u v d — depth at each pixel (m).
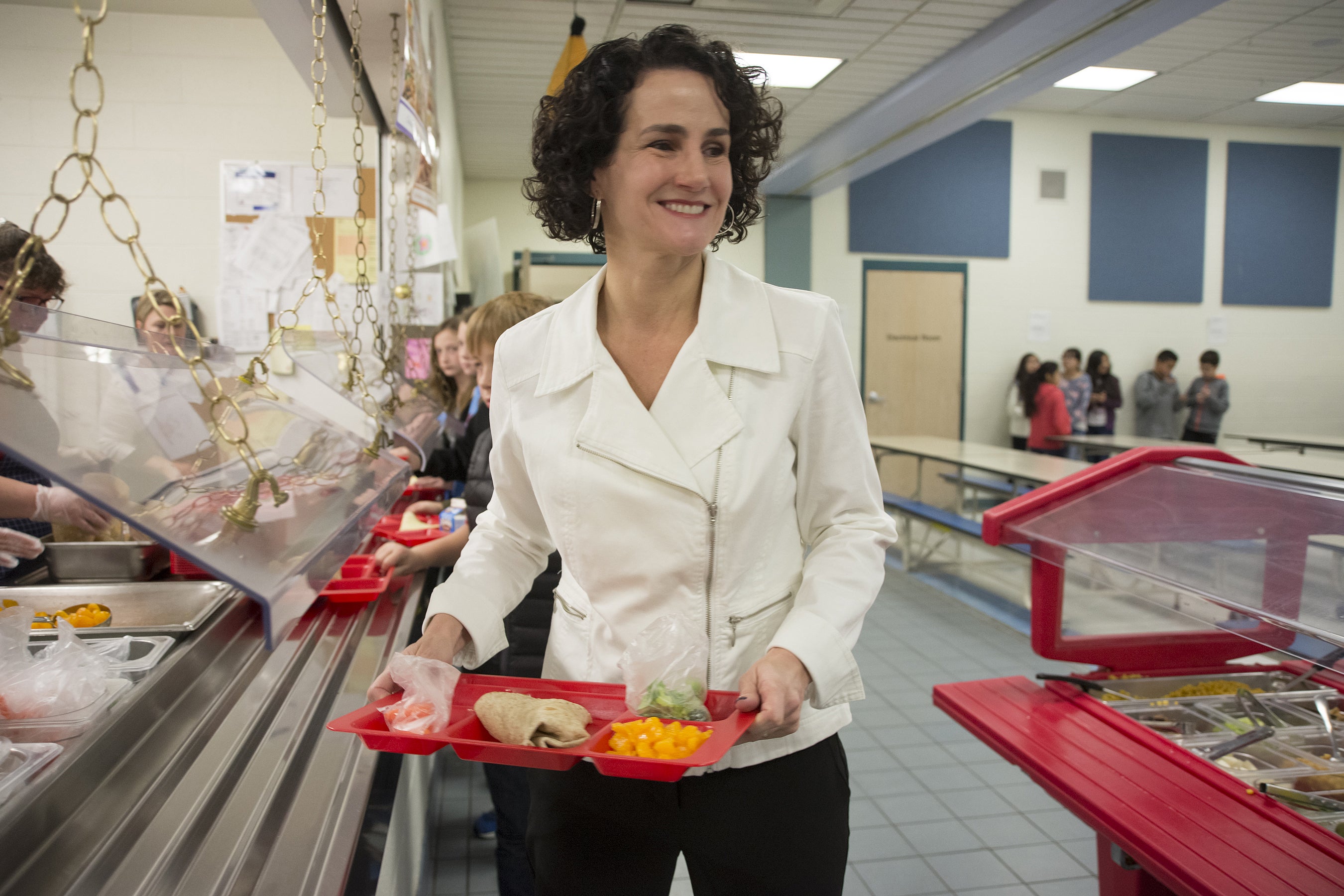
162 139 4.07
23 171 3.98
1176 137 8.89
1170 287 9.05
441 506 2.79
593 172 0.94
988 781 2.68
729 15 5.00
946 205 8.80
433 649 0.97
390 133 3.74
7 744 0.84
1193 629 1.86
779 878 1.01
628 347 1.03
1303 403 9.34
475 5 4.98
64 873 0.74
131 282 4.08
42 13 3.94
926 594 4.92
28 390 0.68
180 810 0.87
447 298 5.34
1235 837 1.16
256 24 4.08
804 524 1.09
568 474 1.00
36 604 1.54
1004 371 9.00
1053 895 2.11
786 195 8.67
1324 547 1.38
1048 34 4.71
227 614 1.43
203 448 0.89
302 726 1.09
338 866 0.79
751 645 1.00
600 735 0.88
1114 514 1.80
